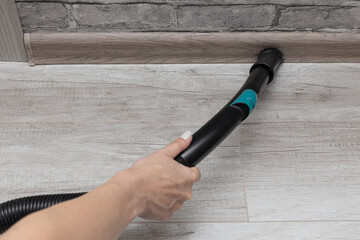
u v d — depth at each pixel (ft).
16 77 3.92
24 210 2.76
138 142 3.56
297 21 3.81
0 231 2.79
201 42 3.92
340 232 3.14
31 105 3.75
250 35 3.89
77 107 3.75
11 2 3.48
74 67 4.03
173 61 4.08
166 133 3.62
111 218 1.70
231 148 3.54
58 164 3.42
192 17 3.74
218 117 3.08
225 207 3.23
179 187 2.45
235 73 4.05
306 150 3.56
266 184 3.36
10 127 3.60
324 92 3.95
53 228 1.41
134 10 3.67
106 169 3.41
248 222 3.16
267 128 3.67
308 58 4.08
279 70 4.08
